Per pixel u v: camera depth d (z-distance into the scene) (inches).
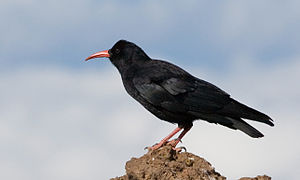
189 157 390.9
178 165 373.4
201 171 376.5
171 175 364.5
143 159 381.1
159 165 369.1
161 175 364.2
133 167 378.0
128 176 370.0
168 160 378.3
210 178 377.4
